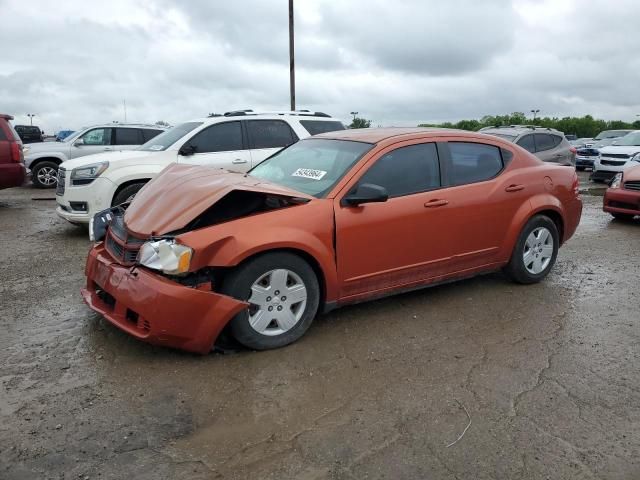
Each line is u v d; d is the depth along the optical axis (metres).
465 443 2.96
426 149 4.88
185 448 2.88
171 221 3.83
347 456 2.84
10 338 4.18
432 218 4.72
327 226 4.15
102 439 2.93
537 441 2.99
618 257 7.09
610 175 16.31
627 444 2.98
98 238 4.66
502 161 5.38
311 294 4.14
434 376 3.70
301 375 3.68
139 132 15.02
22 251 7.04
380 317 4.74
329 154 4.87
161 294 3.58
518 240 5.42
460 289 5.53
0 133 10.40
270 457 2.82
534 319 4.76
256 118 8.65
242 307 3.77
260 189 3.93
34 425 3.04
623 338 4.39
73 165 7.60
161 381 3.56
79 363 3.79
